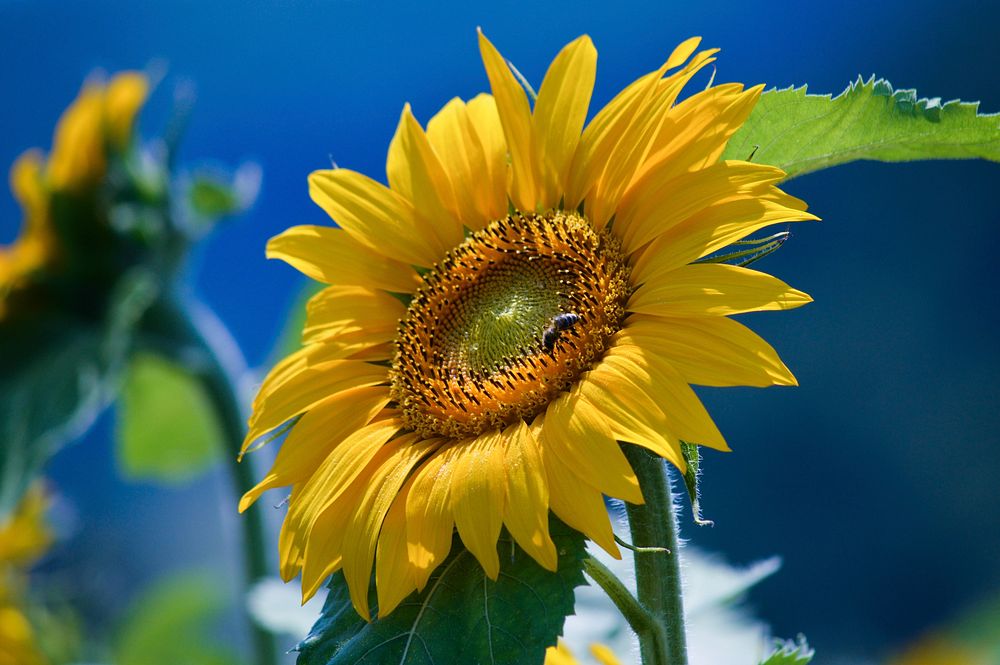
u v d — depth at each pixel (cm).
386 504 77
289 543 78
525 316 82
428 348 82
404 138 84
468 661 73
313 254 84
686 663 75
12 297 111
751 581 95
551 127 81
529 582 74
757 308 74
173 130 113
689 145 78
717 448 73
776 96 80
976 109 78
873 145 80
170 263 113
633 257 79
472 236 84
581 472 74
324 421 81
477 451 76
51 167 111
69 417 110
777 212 76
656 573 75
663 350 75
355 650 74
